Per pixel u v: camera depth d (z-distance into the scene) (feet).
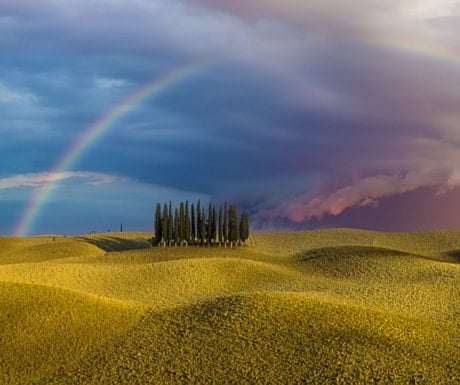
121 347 149.69
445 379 127.75
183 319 165.07
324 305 168.66
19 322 160.56
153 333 157.17
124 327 164.86
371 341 143.95
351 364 130.72
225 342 144.97
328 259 318.45
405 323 163.84
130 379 131.03
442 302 216.54
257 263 294.46
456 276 259.39
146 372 133.80
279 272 285.84
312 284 262.06
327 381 123.75
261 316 157.69
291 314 159.12
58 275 259.39
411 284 246.88
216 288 252.21
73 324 162.81
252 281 267.18
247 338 146.10
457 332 167.22
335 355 134.82
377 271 281.13
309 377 125.80
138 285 251.60
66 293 183.93
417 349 143.84
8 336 153.79
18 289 181.37
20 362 143.74
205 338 148.56
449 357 141.49
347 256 318.24
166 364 136.87
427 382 125.39
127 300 227.40
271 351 138.72
